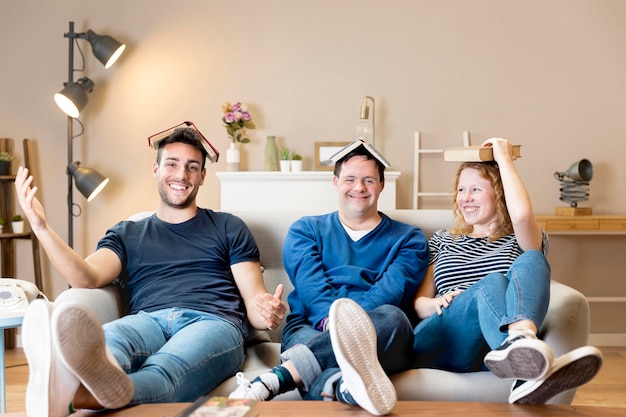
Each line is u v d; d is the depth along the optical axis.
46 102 4.33
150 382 1.66
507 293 1.74
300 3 4.27
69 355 1.42
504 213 2.17
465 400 1.84
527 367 1.50
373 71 4.27
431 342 1.95
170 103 4.32
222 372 1.94
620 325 4.25
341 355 1.51
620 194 4.23
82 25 4.32
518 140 4.25
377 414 1.50
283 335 2.19
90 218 4.36
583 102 4.23
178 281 2.21
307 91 4.29
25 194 1.99
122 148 4.34
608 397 3.10
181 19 4.31
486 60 4.24
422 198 4.30
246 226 2.38
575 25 4.21
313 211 2.53
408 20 4.25
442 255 2.22
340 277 2.19
